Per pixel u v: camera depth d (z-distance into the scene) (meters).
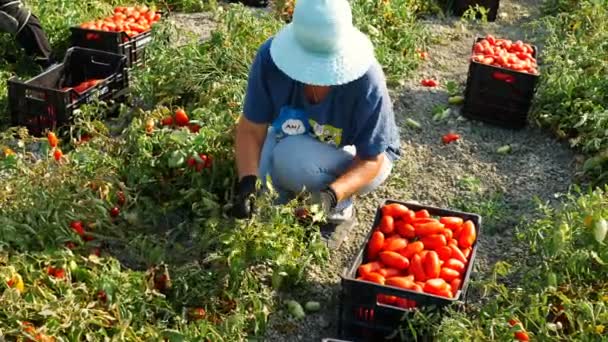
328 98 3.31
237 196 3.51
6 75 4.98
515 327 2.95
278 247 3.30
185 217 3.81
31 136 4.30
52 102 4.38
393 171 4.33
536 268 3.40
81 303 3.07
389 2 5.94
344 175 3.38
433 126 4.81
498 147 4.62
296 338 3.24
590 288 3.24
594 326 3.00
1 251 3.29
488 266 3.65
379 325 3.08
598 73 4.92
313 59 3.08
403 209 3.38
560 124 4.62
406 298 3.00
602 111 4.50
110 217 3.63
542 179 4.33
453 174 4.36
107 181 3.73
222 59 4.75
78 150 3.98
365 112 3.28
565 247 3.36
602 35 5.41
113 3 6.26
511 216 4.02
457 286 3.13
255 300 3.20
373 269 3.16
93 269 3.28
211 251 3.55
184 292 3.25
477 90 4.77
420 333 2.94
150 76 4.66
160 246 3.55
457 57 5.75
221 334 3.08
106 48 5.28
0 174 3.98
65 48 5.48
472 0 6.43
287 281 3.42
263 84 3.36
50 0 5.75
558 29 5.92
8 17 4.99
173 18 6.26
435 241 3.26
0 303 2.95
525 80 4.64
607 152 4.23
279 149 3.55
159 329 3.04
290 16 6.09
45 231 3.44
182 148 3.81
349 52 3.11
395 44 5.60
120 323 2.99
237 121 4.01
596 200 3.50
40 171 3.71
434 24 6.32
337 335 3.22
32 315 2.98
